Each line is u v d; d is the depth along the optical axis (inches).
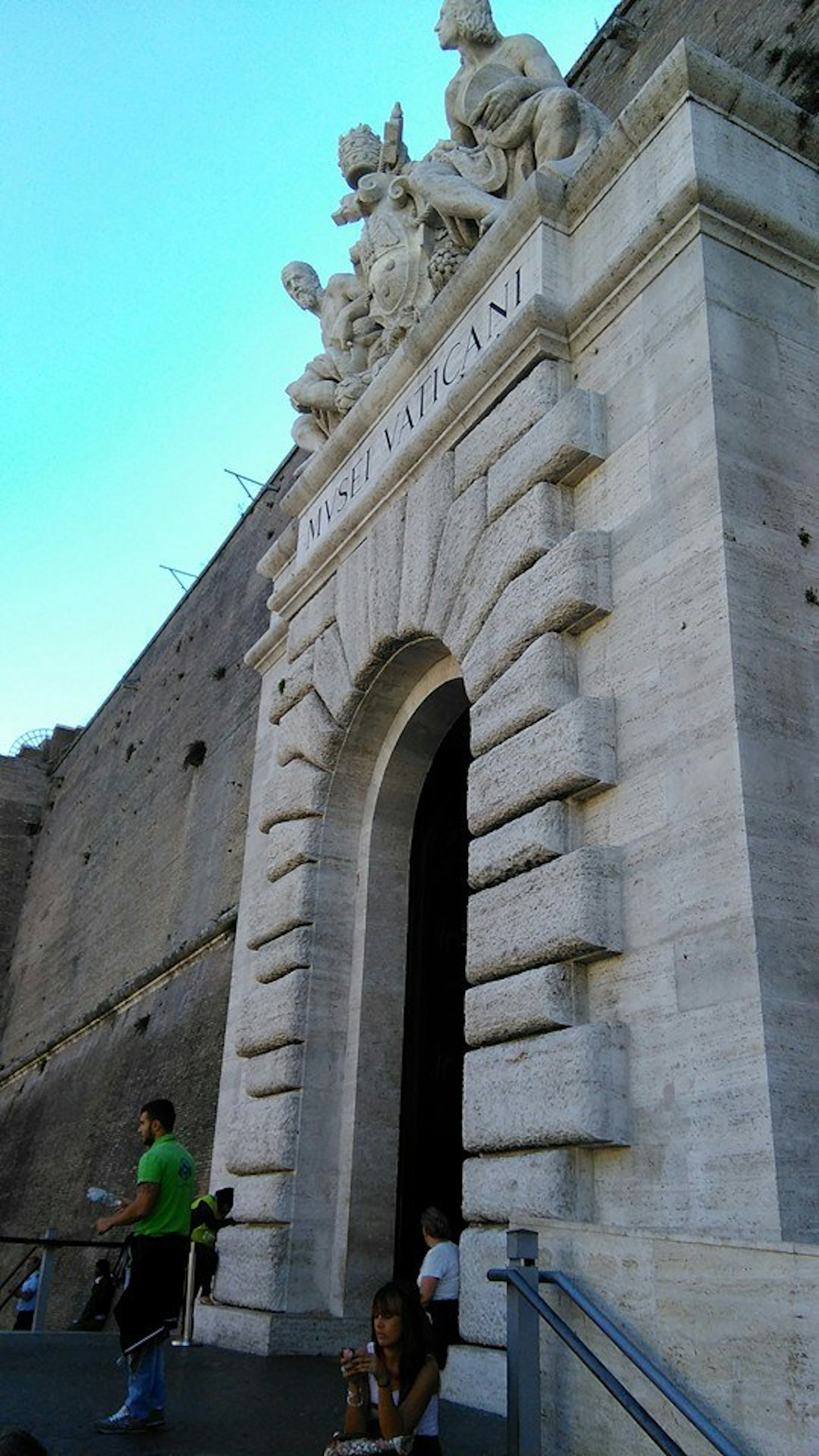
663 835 255.4
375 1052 390.0
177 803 949.2
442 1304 282.2
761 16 452.1
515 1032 273.3
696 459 276.8
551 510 313.3
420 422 401.4
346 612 428.1
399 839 423.2
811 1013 225.0
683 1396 160.4
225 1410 258.1
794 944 229.3
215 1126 501.7
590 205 346.9
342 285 498.6
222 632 983.0
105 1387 284.8
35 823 1520.7
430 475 381.4
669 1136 233.6
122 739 1210.0
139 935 944.9
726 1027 226.7
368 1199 371.2
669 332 299.1
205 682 979.3
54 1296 794.8
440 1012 407.5
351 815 428.5
